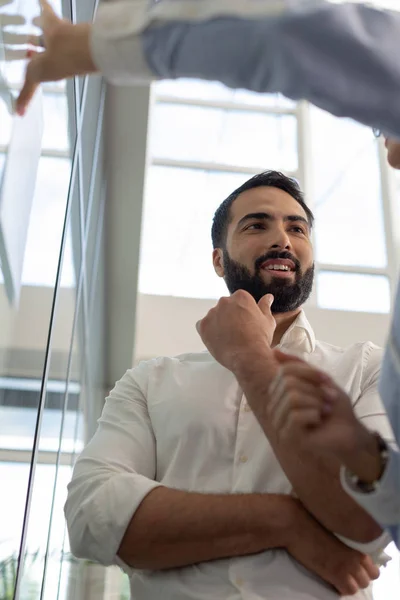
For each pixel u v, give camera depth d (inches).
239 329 45.5
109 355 279.9
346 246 326.3
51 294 82.7
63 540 131.1
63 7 88.0
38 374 73.5
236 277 62.1
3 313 50.0
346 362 54.2
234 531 44.2
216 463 49.8
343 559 43.6
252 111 349.7
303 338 57.4
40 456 79.2
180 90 345.7
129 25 30.0
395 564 207.0
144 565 45.1
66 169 95.4
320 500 42.7
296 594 43.3
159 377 55.3
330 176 343.0
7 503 53.1
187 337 290.4
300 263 61.8
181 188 328.2
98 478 48.2
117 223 217.2
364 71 27.3
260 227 63.4
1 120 45.0
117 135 188.9
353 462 32.6
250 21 27.3
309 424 30.5
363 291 315.3
